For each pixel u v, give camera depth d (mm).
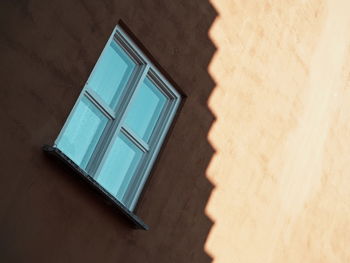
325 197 15250
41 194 9656
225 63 12625
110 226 10508
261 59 13422
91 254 10234
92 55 10445
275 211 13633
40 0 9844
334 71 15625
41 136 9727
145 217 11102
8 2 9492
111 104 10969
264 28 13531
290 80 14156
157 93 11711
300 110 14406
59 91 9969
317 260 14898
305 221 14570
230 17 12781
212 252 12156
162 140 11586
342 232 15734
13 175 9375
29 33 9672
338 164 15703
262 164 13320
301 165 14461
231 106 12703
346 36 16156
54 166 9805
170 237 11438
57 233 9812
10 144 9375
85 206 10172
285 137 13953
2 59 9359
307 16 14734
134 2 11109
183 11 11898
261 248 13234
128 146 11227
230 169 12602
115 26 10867
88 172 10570
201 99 12117
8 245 9266
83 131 10539
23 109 9539
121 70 11148
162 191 11375
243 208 12844
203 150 12102
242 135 12898
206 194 12102
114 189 10992
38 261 9570
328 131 15406
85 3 10391
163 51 11516
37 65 9734
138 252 10906
